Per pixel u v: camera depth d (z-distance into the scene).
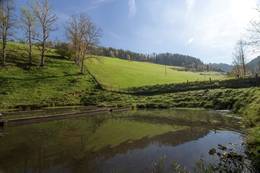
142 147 17.81
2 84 46.53
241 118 27.78
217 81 54.66
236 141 18.39
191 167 13.32
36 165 14.12
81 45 64.88
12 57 62.22
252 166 11.14
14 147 17.75
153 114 35.25
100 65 82.12
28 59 64.62
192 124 26.42
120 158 15.29
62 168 13.73
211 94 44.75
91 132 22.97
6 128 24.72
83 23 65.00
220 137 20.12
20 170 13.44
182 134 21.75
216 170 11.70
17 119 26.78
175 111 38.12
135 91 57.47
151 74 89.94
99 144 18.67
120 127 25.50
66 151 16.84
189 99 45.94
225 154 11.48
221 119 28.58
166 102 46.56
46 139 20.12
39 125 26.64
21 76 53.03
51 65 65.06
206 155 15.39
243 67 69.06
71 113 33.22
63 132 22.98
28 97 43.66
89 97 50.22
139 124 27.23
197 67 185.25
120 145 18.42
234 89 43.38
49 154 16.16
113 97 51.28
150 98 50.88
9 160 15.01
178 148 17.41
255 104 27.56
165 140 19.78
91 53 68.62
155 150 16.97
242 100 35.34
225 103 38.66
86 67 72.69
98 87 57.69
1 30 55.59
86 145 18.33
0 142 19.09
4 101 39.25
